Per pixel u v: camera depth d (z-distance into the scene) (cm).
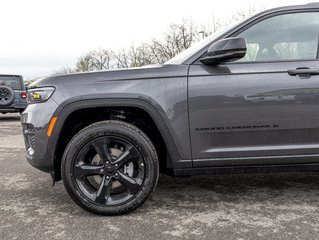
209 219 294
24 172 480
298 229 272
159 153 334
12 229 281
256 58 313
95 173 299
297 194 358
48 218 303
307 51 317
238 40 279
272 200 340
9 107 1254
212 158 303
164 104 297
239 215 302
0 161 562
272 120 299
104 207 298
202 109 298
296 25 318
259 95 298
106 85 297
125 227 280
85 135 295
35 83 314
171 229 275
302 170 311
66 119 299
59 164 318
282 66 301
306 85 299
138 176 303
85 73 306
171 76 300
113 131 295
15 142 784
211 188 382
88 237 263
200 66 303
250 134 302
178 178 426
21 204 342
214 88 298
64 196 366
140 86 297
